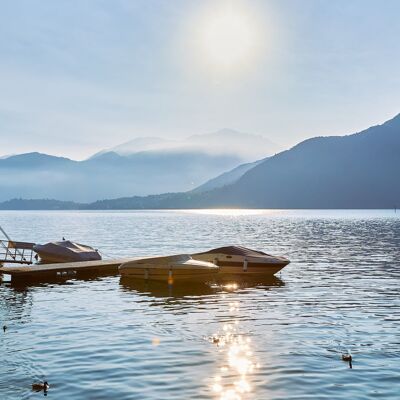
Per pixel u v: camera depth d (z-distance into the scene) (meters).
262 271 39.81
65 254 48.84
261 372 16.12
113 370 16.36
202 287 34.91
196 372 16.14
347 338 20.34
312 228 135.12
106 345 19.38
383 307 26.91
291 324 22.97
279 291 32.78
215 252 41.09
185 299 30.08
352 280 37.47
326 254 58.97
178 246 72.81
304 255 57.72
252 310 26.44
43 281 38.03
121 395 14.25
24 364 16.98
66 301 29.44
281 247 70.00
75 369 16.47
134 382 15.26
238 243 77.81
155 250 66.12
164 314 25.53
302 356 17.83
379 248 67.62
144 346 19.25
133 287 35.06
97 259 49.84
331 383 15.14
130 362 17.20
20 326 22.73
